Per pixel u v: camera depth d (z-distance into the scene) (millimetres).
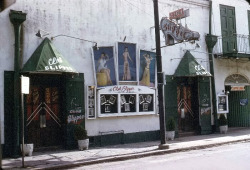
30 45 11594
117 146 12875
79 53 12727
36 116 11969
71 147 12234
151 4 14961
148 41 14742
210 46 16812
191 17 16375
